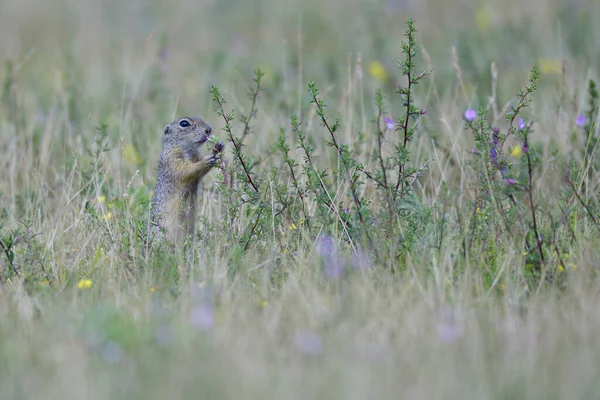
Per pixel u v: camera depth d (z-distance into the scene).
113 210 12.12
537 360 7.76
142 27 26.58
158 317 8.91
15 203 13.62
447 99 16.19
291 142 14.23
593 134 13.19
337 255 10.29
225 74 20.55
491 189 10.92
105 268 11.10
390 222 10.73
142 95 18.28
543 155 12.82
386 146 13.91
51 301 9.81
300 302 9.25
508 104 12.79
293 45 24.38
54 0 30.14
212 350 8.09
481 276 9.94
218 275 10.06
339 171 12.06
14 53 23.06
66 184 12.98
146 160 14.62
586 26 20.98
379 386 7.33
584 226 11.14
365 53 20.98
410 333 8.42
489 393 7.28
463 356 7.92
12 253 10.84
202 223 12.33
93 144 15.26
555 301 9.35
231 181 11.78
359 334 8.35
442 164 13.26
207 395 7.28
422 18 24.97
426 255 10.41
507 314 8.89
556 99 15.11
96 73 20.58
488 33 22.02
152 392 7.33
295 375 7.53
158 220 11.88
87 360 7.82
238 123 15.75
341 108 14.98
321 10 27.39
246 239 11.27
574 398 7.23
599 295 9.40
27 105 18.11
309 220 11.48
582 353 7.93
